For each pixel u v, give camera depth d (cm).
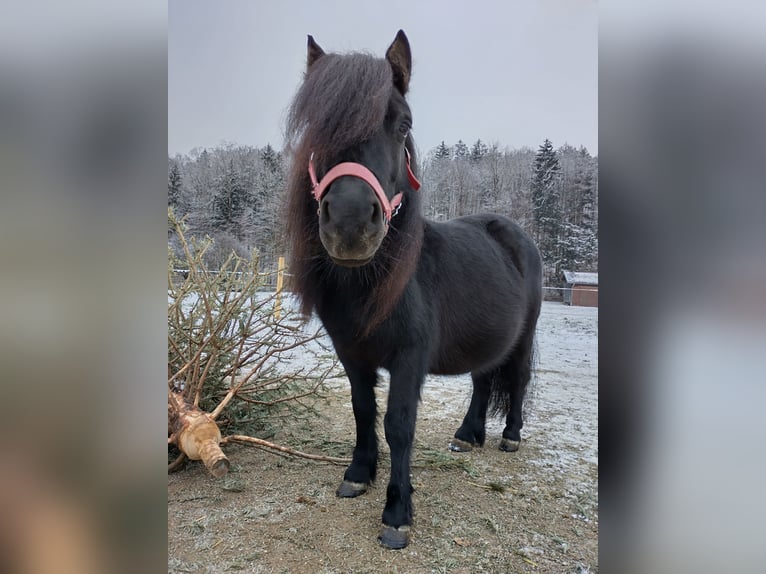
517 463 279
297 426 325
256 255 307
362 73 167
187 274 306
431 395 426
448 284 237
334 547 186
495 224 315
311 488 235
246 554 180
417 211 197
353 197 149
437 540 194
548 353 594
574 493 240
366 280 189
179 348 286
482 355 263
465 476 257
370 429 232
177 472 254
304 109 171
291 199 187
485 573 174
